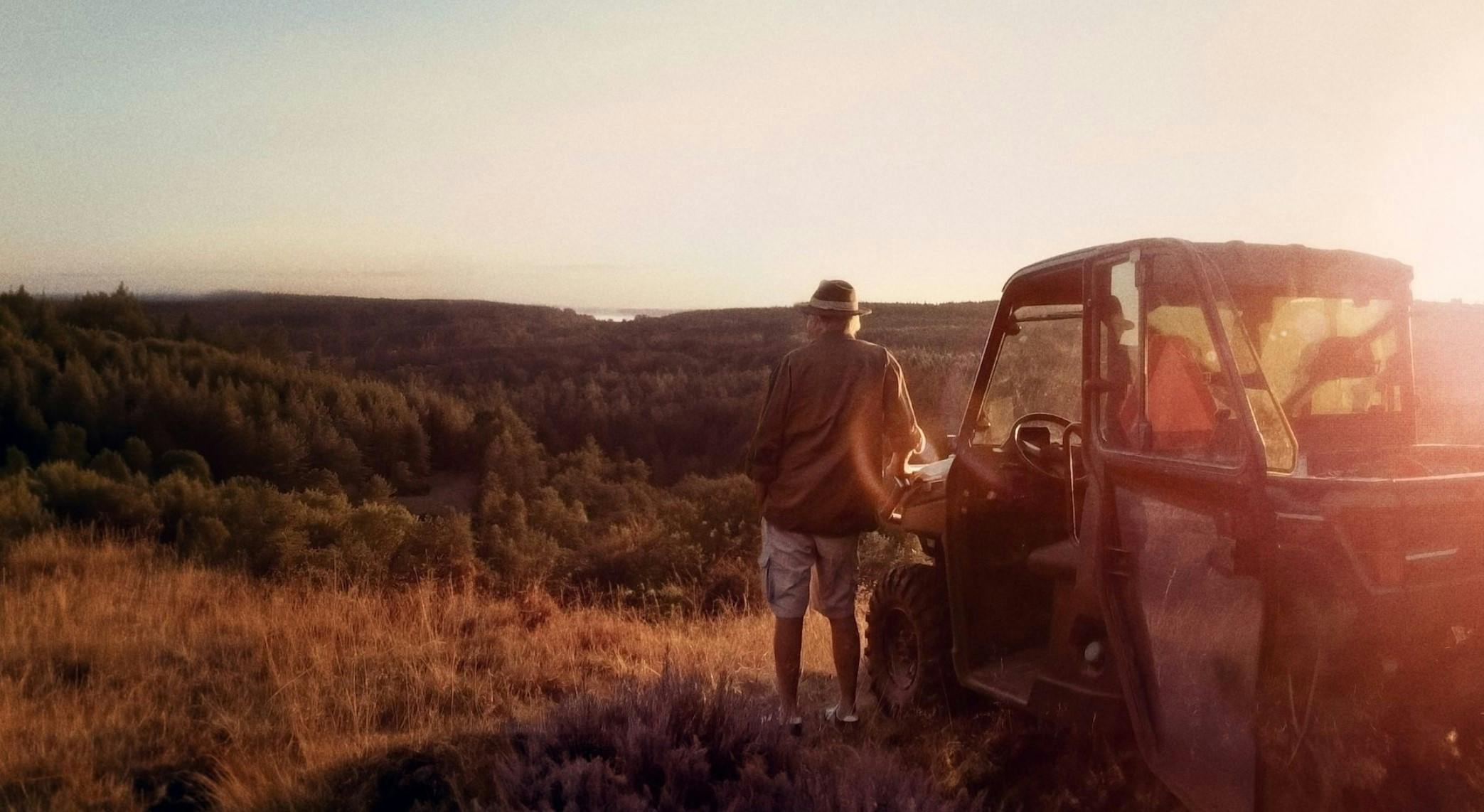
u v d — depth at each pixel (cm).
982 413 439
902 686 482
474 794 372
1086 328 353
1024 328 420
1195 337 308
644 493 10850
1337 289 354
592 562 1805
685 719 354
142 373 13212
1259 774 269
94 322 16812
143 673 561
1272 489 275
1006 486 418
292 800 379
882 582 488
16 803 382
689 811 315
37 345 12656
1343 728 270
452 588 930
